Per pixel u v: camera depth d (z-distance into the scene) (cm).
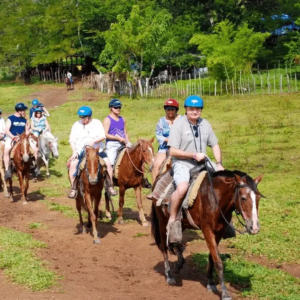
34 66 5738
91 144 1061
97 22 5403
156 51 3972
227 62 3716
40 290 733
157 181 768
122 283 775
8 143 1447
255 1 5169
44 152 1745
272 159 1667
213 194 674
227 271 800
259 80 4062
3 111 3684
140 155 1095
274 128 2162
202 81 4162
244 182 639
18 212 1302
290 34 4969
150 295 720
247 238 960
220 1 4725
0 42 5825
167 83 4503
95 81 4616
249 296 703
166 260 773
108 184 1082
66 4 5625
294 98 2950
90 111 1066
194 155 693
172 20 4912
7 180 1602
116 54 4059
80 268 849
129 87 3966
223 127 2288
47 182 1702
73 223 1177
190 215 704
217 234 686
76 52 5484
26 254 893
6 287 745
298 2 4906
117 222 1156
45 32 5825
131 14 3981
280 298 691
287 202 1193
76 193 1056
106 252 943
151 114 2931
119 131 1137
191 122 714
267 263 849
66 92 4619
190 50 5209
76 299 700
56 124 2867
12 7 6116
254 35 3800
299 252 885
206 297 707
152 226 789
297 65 4666
